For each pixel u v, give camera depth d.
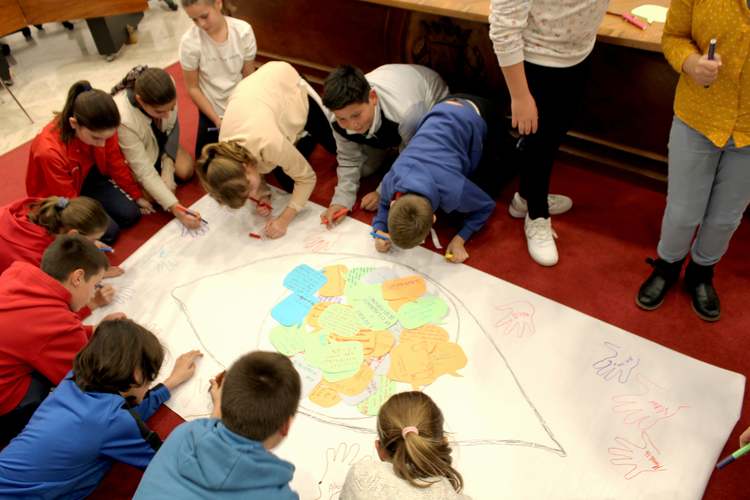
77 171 2.15
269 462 1.14
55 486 1.37
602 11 1.53
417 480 1.09
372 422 1.58
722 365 1.66
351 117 1.87
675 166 1.52
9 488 1.33
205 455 1.11
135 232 2.32
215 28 2.31
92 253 1.60
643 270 1.95
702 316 1.78
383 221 2.01
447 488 1.09
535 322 1.81
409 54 2.48
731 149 1.42
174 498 1.10
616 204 2.20
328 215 2.19
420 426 1.13
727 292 1.85
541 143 1.81
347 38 2.63
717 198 1.55
